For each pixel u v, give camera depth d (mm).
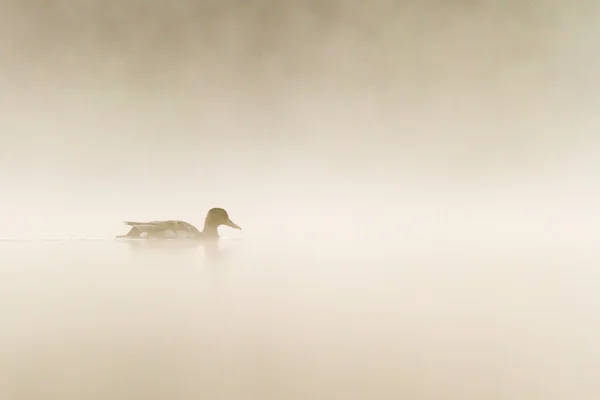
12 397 4406
